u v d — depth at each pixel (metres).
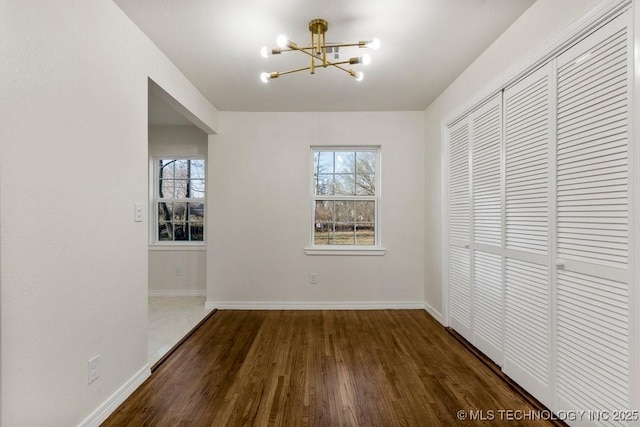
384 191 3.74
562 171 1.63
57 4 1.40
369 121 3.73
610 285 1.36
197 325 3.15
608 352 1.36
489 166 2.35
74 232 1.50
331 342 2.74
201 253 4.33
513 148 2.05
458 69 2.66
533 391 1.86
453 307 3.02
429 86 3.02
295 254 3.75
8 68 1.19
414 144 3.72
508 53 2.07
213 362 2.36
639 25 1.21
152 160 4.36
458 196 2.88
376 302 3.74
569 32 1.55
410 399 1.89
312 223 3.84
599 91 1.41
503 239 2.16
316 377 2.14
